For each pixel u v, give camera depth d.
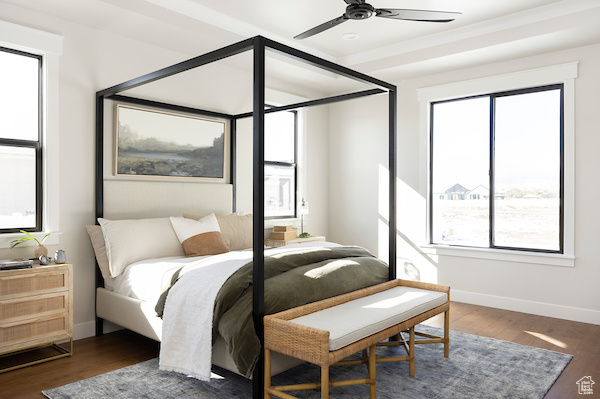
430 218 5.37
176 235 3.93
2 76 3.39
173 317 2.79
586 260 4.23
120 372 2.98
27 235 3.40
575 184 4.29
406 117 5.48
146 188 4.16
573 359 3.24
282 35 4.51
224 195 4.88
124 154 4.05
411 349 2.92
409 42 4.73
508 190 4.80
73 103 3.71
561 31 3.85
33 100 3.54
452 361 3.19
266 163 5.50
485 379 2.87
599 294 4.16
